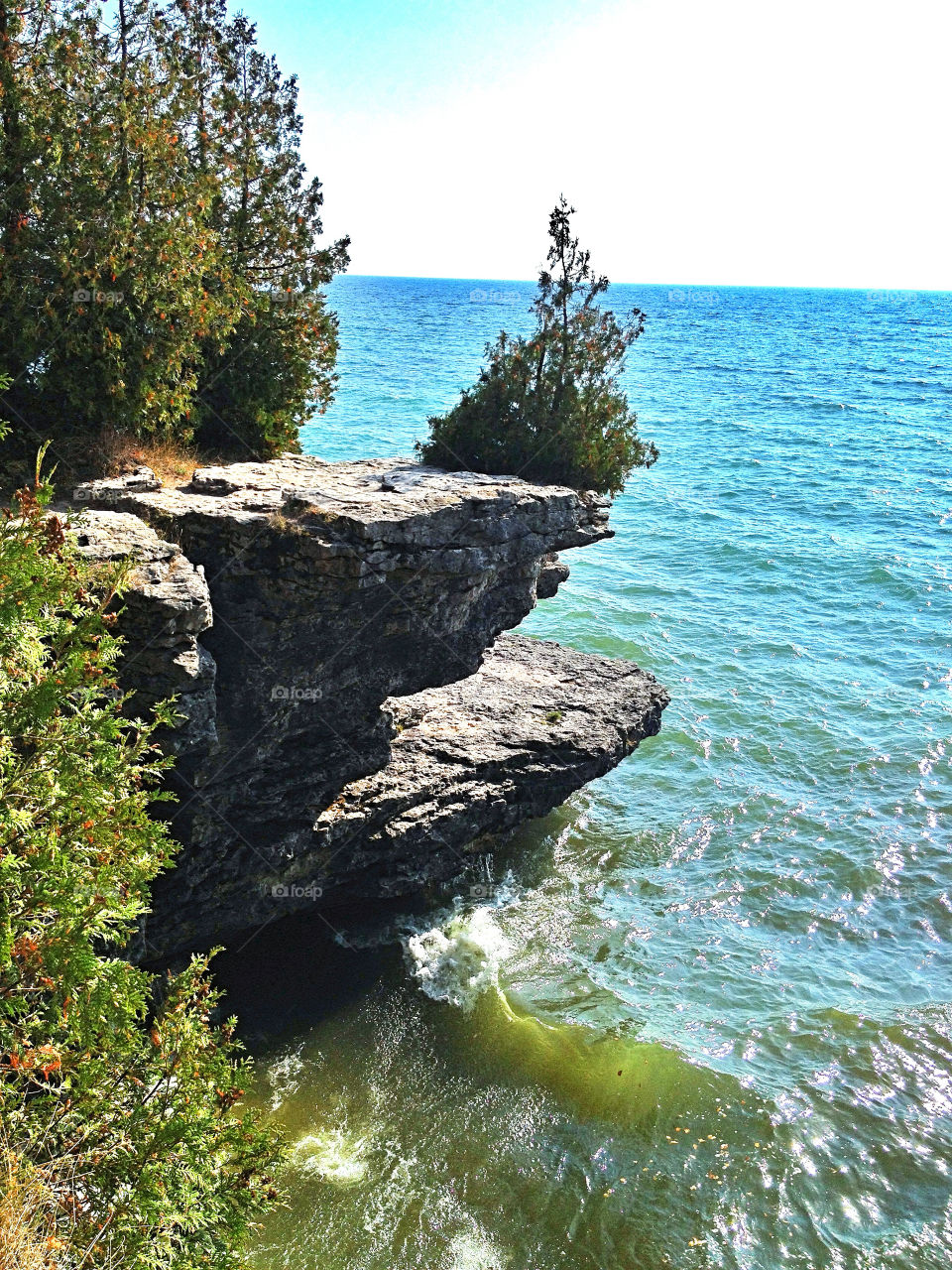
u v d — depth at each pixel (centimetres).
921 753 2675
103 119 1578
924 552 4616
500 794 1883
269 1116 1343
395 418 6744
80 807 725
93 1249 657
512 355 2128
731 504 5584
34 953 668
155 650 1126
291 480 1597
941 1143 1414
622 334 2142
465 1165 1309
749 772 2578
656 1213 1268
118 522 1241
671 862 2155
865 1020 1662
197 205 1659
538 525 1633
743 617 3769
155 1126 717
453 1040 1525
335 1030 1518
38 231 1494
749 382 11619
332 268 2089
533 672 2327
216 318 1745
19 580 702
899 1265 1220
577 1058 1506
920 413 9238
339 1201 1233
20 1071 684
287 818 1547
